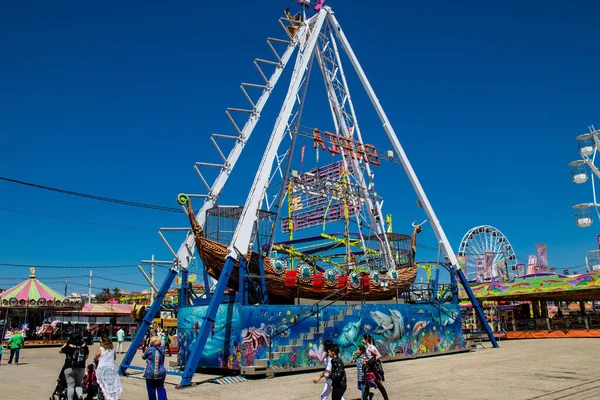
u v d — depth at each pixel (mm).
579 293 41344
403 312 25141
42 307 45844
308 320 20656
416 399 13320
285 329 19797
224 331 19594
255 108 24797
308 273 22375
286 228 35750
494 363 21938
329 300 23375
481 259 64188
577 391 13672
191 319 21547
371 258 29984
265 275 21406
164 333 34156
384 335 23688
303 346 20188
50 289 47188
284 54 26328
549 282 40531
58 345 43938
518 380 16281
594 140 29094
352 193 28562
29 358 29797
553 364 20734
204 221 22812
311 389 15586
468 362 22672
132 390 15883
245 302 19266
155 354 11578
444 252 30547
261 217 23344
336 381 10844
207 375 19453
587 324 39062
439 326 27312
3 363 25984
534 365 20594
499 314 45062
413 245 31641
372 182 30266
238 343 18734
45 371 21672
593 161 29141
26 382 17609
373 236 30375
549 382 15609
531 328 44875
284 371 19188
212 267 21078
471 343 30734
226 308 19766
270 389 15766
